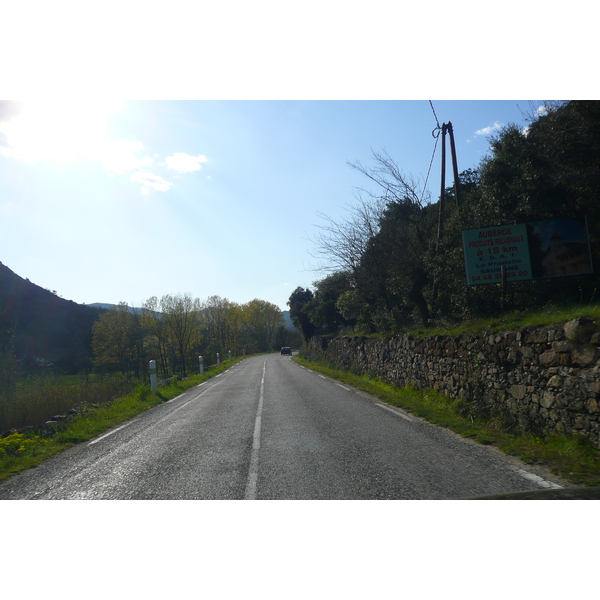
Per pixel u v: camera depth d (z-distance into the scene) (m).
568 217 10.73
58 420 11.37
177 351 42.59
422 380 12.02
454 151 15.64
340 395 12.82
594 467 4.86
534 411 6.77
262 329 104.75
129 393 16.89
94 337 46.81
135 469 5.97
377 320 21.86
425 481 4.73
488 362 8.30
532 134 10.88
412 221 19.12
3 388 17.12
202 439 7.73
